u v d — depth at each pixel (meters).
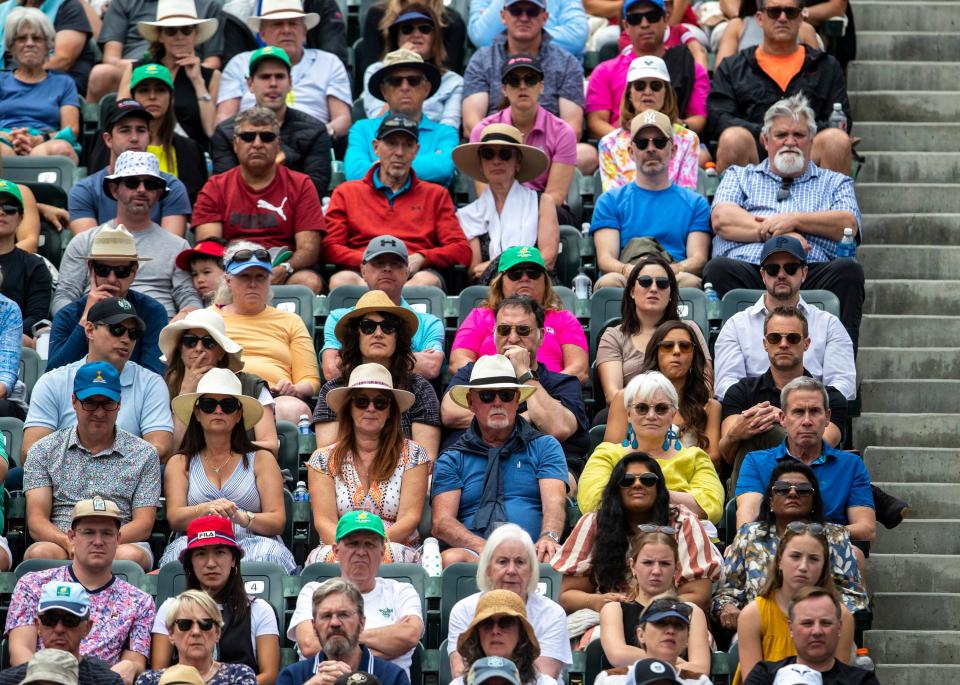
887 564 38.72
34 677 28.06
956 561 38.66
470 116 49.38
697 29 54.41
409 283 43.12
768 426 36.97
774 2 48.84
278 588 33.28
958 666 36.88
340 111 50.97
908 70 53.28
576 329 40.66
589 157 48.53
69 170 47.56
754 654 31.62
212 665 31.09
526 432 36.59
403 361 38.59
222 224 44.88
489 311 40.62
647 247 43.81
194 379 38.00
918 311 45.38
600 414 39.31
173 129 47.25
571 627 33.00
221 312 40.69
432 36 51.00
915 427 41.81
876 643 37.41
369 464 36.00
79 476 35.56
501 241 44.62
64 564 33.44
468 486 36.19
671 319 40.03
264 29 51.22
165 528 36.72
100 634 32.25
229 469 35.81
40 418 37.12
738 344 40.31
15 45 50.22
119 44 53.25
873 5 55.53
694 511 35.38
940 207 48.81
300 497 36.50
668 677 27.61
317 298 42.12
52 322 41.28
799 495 33.84
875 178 49.94
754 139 47.72
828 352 40.41
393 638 31.86
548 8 53.94
